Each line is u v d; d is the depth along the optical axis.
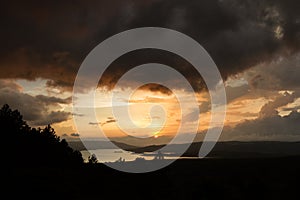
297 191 68.12
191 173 80.81
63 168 57.31
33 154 61.28
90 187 46.62
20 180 40.72
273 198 66.00
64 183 44.12
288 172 83.38
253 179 74.00
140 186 55.38
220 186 68.31
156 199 51.00
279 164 94.31
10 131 62.47
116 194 47.03
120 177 57.69
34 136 66.12
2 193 36.00
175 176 75.25
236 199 65.00
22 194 36.69
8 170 45.50
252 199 66.75
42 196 37.25
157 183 60.62
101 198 42.53
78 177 50.03
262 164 95.94
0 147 58.12
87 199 40.00
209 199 63.69
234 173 83.38
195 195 61.97
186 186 66.31
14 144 60.28
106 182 51.47
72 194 40.66
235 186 71.50
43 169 50.66
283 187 71.44
